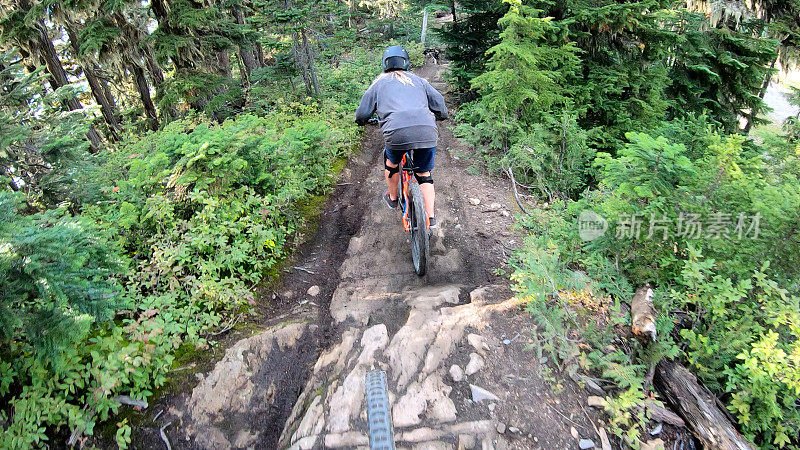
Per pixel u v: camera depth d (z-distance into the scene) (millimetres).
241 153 5176
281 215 5430
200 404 2986
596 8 7395
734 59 9820
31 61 11227
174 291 3711
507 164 6648
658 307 3535
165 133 6719
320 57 10797
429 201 4207
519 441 2643
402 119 3902
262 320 3906
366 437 2646
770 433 3014
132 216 4246
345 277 4551
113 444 2715
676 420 2867
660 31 7742
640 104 7969
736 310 3504
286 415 3086
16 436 2498
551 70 7477
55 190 4422
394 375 3090
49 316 2496
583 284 3527
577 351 3111
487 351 3242
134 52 10477
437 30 10617
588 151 6652
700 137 5199
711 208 3502
